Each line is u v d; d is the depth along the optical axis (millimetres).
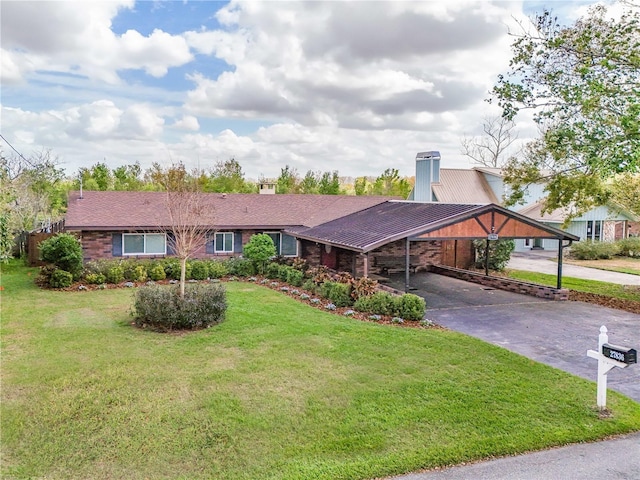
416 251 22859
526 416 6570
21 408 6750
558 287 16016
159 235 20547
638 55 12875
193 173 22562
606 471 5242
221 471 5164
